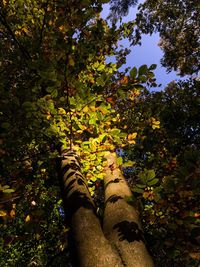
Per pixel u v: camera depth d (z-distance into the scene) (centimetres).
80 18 270
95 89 217
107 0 248
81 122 259
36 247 468
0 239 394
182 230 212
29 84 313
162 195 220
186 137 603
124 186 267
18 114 266
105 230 201
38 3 335
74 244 196
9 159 323
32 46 312
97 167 284
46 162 368
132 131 379
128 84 213
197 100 621
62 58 271
